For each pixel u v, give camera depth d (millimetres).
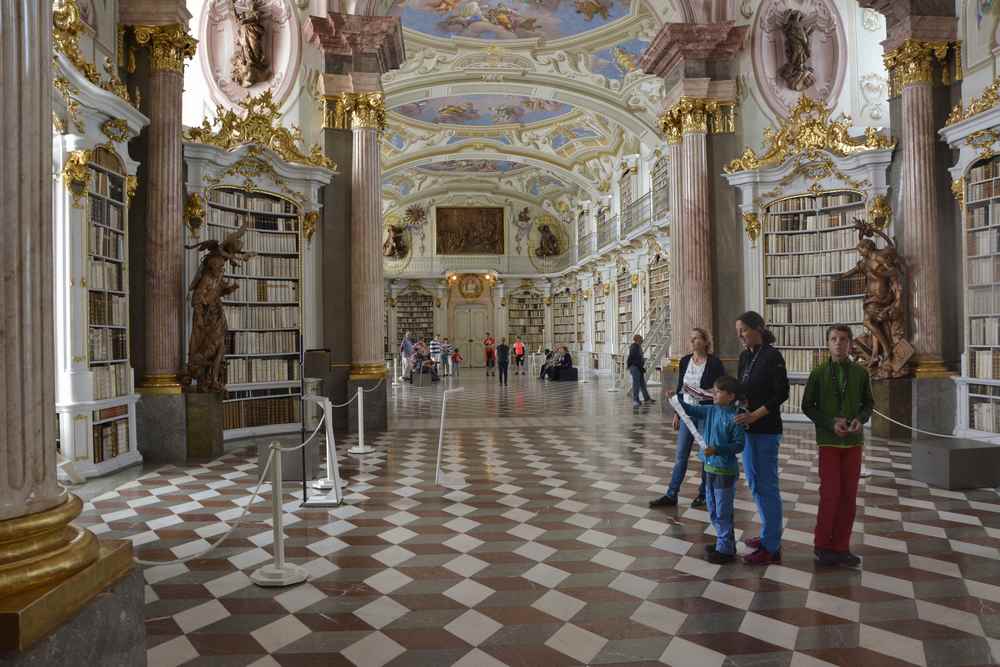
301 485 7031
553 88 19406
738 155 11969
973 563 4469
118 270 8266
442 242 36406
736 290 11812
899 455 8336
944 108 10133
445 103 22094
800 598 3906
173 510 6078
